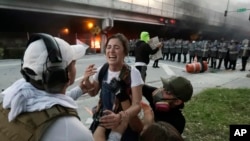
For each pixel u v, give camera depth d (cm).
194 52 1371
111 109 168
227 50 1212
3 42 1942
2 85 710
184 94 179
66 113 84
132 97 166
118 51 172
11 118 83
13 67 1123
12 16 2100
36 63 86
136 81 168
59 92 92
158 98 187
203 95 582
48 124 79
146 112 182
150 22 3148
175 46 1553
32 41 92
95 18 2372
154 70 1128
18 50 1694
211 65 1293
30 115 82
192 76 969
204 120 405
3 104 88
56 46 89
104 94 172
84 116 423
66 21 2469
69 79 101
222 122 397
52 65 87
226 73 1080
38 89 89
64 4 2022
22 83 90
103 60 1559
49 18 2319
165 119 184
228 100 533
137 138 169
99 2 2289
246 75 993
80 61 1444
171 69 1174
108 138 144
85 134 86
